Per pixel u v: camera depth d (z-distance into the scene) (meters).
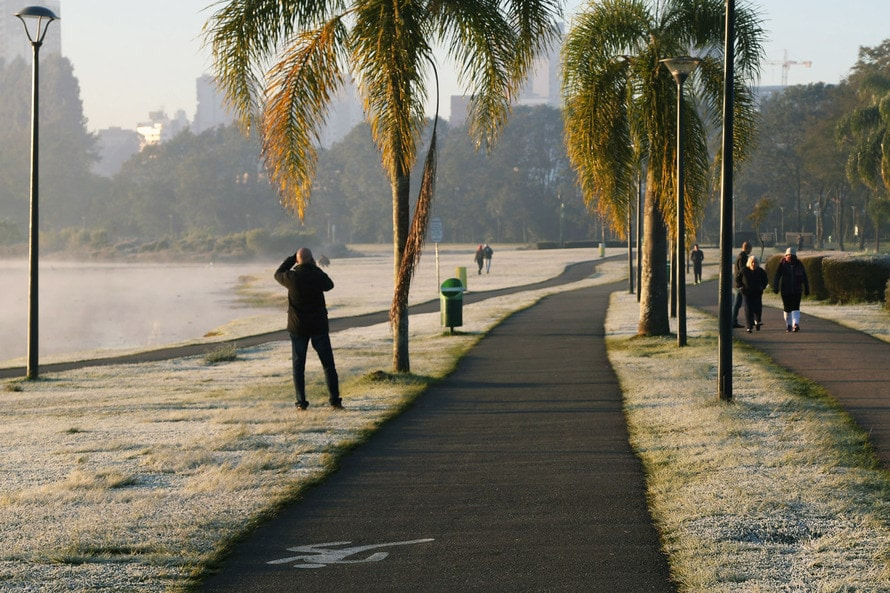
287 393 15.85
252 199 178.75
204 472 9.43
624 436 11.00
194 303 53.41
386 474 9.27
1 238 151.12
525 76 16.72
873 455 9.26
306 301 13.58
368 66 15.09
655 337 22.42
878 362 16.58
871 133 59.56
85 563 6.44
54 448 11.20
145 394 17.06
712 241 130.25
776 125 119.81
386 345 25.03
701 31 21.33
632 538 6.86
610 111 21.20
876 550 6.36
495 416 12.72
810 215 131.38
